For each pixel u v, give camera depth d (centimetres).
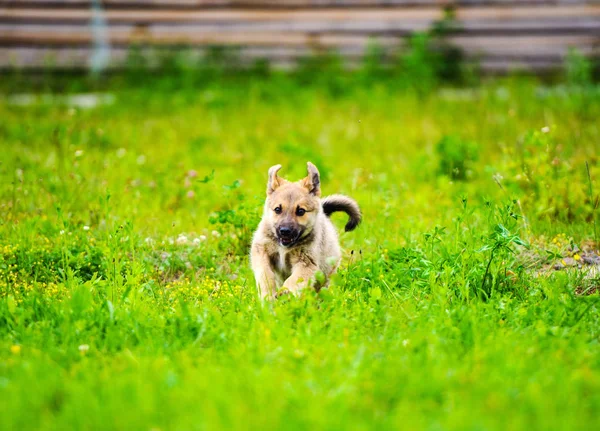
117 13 3562
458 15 3547
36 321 1162
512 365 966
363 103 3212
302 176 2033
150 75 3553
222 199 1833
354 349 1026
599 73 3459
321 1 3591
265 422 811
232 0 3597
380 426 810
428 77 3425
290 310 1152
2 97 3284
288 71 3591
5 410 837
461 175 2117
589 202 1716
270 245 1393
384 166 2302
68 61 3553
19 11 3506
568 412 841
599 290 1328
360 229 1659
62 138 2286
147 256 1512
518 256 1477
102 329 1112
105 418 822
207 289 1321
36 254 1479
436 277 1296
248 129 2806
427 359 994
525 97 3114
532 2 3497
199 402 859
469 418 820
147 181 2072
